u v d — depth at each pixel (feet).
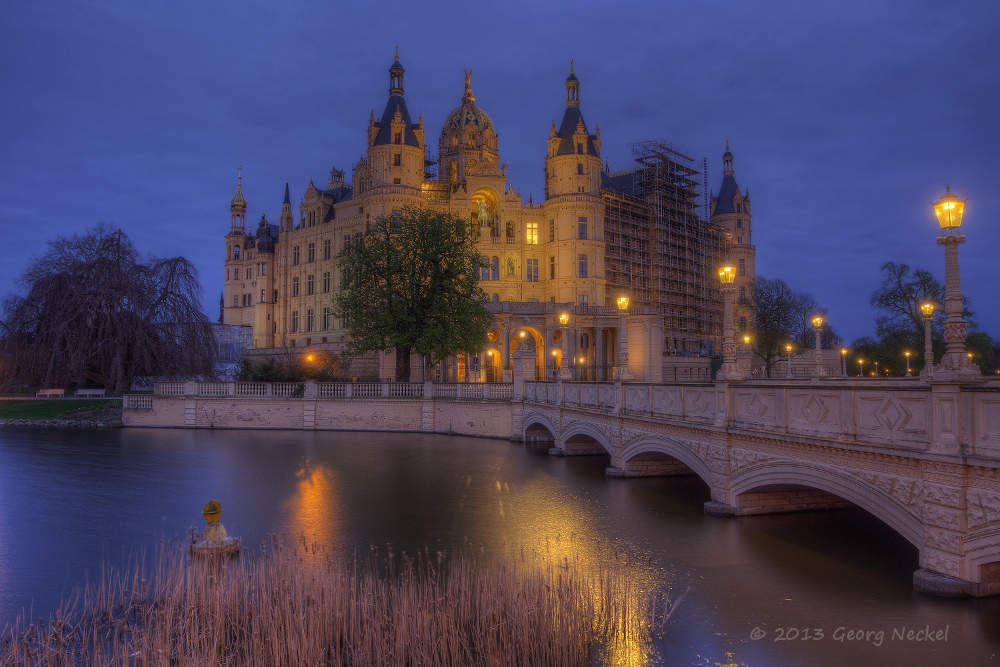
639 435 66.64
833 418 38.27
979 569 30.37
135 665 27.50
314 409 138.41
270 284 324.19
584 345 243.40
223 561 41.50
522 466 81.97
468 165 280.10
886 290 208.13
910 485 33.30
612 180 320.91
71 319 149.89
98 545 47.32
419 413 135.03
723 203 344.28
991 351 206.49
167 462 87.51
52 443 110.01
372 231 155.94
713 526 49.03
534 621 29.25
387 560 42.19
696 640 29.76
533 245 268.21
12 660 27.89
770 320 258.98
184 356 161.89
